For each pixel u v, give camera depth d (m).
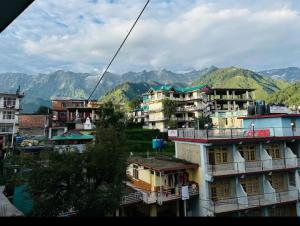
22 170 19.53
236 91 87.50
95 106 77.38
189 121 79.50
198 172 25.62
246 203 24.39
